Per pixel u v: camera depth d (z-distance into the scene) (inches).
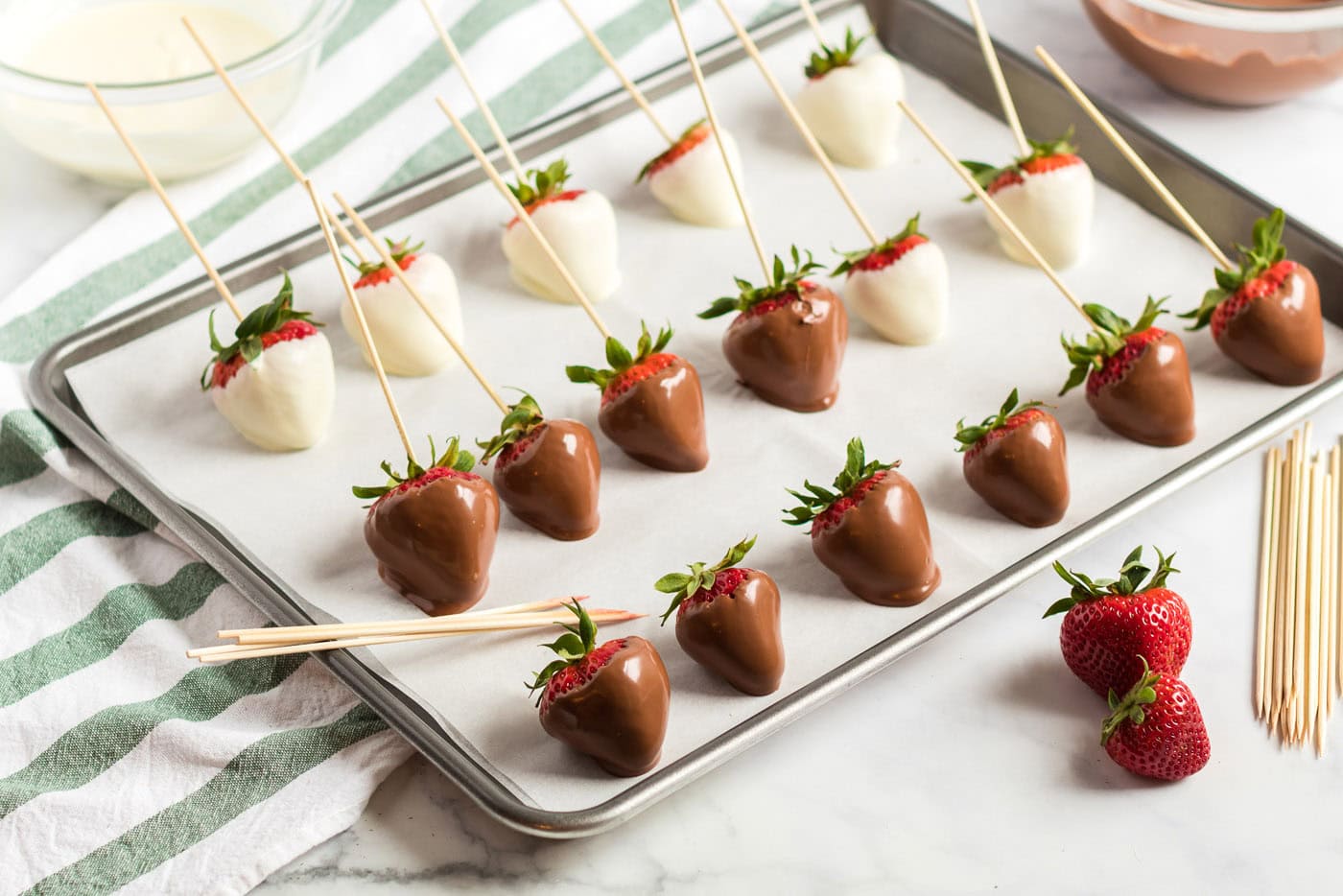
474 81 43.3
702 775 33.0
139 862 32.7
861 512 34.4
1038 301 39.3
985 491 35.9
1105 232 40.4
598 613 34.7
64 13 41.9
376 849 33.0
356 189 41.8
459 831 33.1
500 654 34.5
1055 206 39.2
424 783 33.7
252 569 35.2
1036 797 33.1
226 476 37.0
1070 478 36.6
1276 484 36.4
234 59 41.4
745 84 42.8
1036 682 34.3
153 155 40.6
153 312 38.4
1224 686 34.1
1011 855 32.6
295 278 39.2
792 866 32.6
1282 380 37.6
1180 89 42.7
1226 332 37.5
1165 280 39.6
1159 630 32.9
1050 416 35.9
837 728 33.9
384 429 37.6
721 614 33.3
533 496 35.6
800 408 37.6
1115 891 32.2
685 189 40.3
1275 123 42.8
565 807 32.7
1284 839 32.6
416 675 34.2
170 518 35.6
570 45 44.2
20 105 39.9
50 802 33.1
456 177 40.4
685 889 32.4
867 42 43.6
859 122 41.1
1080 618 33.3
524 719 33.7
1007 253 40.1
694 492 36.5
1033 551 35.6
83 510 37.0
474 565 34.7
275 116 41.6
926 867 32.5
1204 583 35.3
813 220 40.8
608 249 39.3
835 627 34.6
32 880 32.7
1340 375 36.8
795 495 34.7
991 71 42.1
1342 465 36.4
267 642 33.7
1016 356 38.5
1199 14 40.5
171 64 41.2
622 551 35.8
